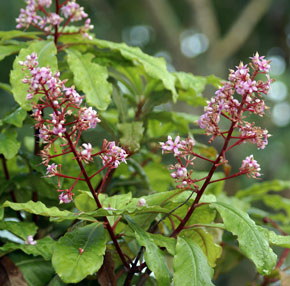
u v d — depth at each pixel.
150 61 1.25
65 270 1.05
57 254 1.06
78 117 1.06
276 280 1.29
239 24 4.26
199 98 1.33
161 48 5.46
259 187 1.44
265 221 1.36
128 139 1.23
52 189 1.23
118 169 1.30
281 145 4.20
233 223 1.08
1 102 3.59
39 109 1.06
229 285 2.69
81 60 1.22
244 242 1.06
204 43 4.57
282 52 5.43
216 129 1.07
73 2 1.21
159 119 1.32
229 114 1.08
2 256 1.12
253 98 1.07
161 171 1.37
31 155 1.21
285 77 4.57
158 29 4.11
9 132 1.20
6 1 3.74
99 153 1.07
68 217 1.07
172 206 1.15
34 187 1.23
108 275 1.11
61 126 1.05
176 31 4.13
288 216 1.46
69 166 1.28
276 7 5.20
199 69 3.98
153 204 1.12
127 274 1.15
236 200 1.38
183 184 1.09
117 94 1.29
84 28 1.22
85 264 1.06
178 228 1.11
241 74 1.06
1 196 1.24
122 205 1.13
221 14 5.34
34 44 1.20
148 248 1.07
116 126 1.24
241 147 3.78
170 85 1.23
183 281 1.05
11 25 3.75
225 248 1.33
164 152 1.08
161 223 1.21
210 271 1.07
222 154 1.08
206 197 1.16
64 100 1.05
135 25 5.44
